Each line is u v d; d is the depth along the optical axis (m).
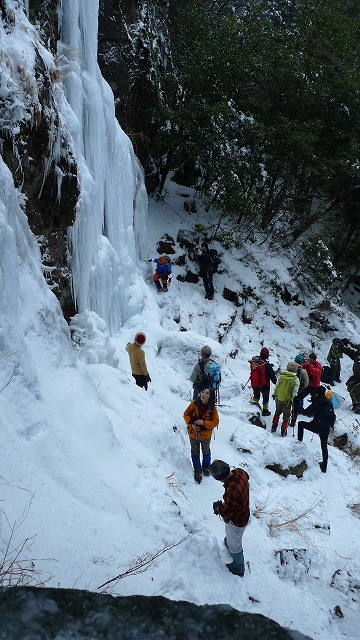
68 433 4.70
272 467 7.55
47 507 3.94
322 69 15.10
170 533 4.69
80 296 8.62
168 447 6.25
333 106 15.41
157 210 14.73
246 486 4.83
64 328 5.71
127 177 11.44
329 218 18.48
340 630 4.95
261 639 1.57
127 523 4.42
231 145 14.05
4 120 5.95
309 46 15.83
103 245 9.95
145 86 13.37
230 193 14.05
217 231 14.96
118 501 4.55
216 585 4.66
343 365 14.13
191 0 15.74
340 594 5.49
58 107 7.38
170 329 11.97
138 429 6.14
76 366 5.55
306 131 14.89
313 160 15.22
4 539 3.47
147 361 9.77
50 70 7.07
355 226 18.45
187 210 15.12
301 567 5.61
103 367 7.37
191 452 6.56
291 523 6.38
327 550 6.23
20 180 6.32
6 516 3.62
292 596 5.12
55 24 8.55
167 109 13.20
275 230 16.97
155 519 4.70
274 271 15.45
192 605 1.66
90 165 9.53
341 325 15.31
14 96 6.05
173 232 14.31
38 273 5.68
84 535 3.97
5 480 3.85
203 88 14.12
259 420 9.05
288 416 8.58
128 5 12.77
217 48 13.65
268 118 14.83
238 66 13.77
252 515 6.35
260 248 16.02
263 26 15.41
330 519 6.90
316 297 16.09
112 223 10.90
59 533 3.83
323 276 16.09
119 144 11.09
